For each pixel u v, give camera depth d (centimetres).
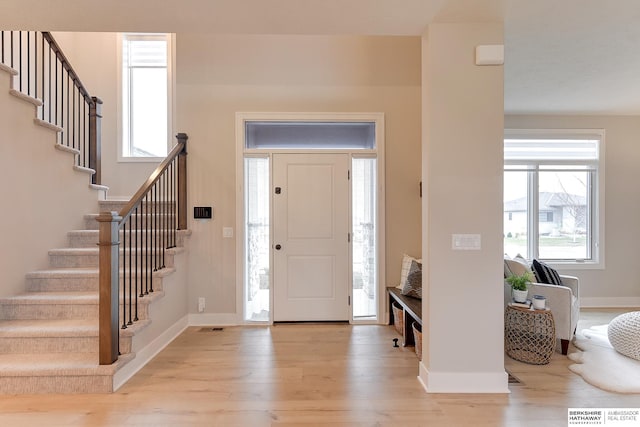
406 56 399
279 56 395
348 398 235
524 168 481
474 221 244
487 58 240
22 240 301
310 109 397
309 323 399
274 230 399
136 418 212
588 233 484
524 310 294
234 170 396
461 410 221
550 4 222
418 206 402
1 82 277
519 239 487
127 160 479
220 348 324
